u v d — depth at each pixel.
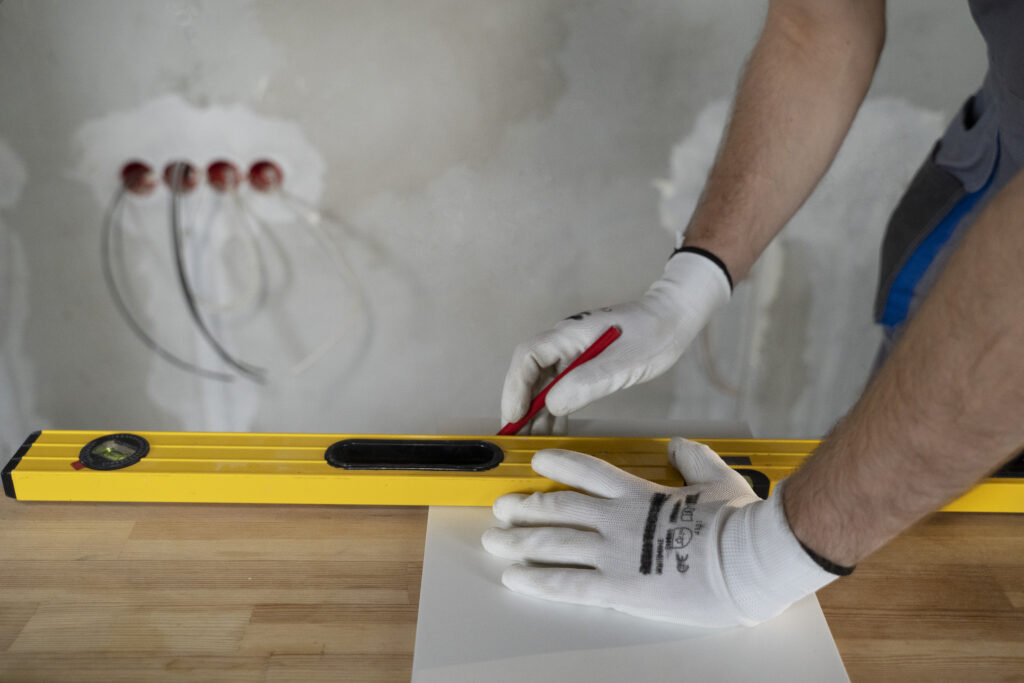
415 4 1.57
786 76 0.92
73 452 0.78
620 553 0.67
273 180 1.72
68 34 1.54
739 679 0.60
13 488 0.74
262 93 1.63
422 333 1.92
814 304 1.93
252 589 0.68
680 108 1.70
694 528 0.67
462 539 0.73
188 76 1.61
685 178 1.77
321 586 0.69
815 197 1.82
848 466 0.54
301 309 1.87
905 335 0.51
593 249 1.84
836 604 0.69
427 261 1.83
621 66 1.66
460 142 1.71
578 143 1.73
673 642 0.63
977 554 0.76
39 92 1.59
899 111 1.76
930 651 0.65
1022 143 0.96
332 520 0.76
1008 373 0.43
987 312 0.43
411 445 0.82
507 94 1.67
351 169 1.72
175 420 1.99
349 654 0.63
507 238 1.82
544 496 0.73
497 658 0.61
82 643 0.62
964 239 0.47
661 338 0.90
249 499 0.76
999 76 0.95
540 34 1.61
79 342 1.85
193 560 0.70
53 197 1.69
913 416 0.48
